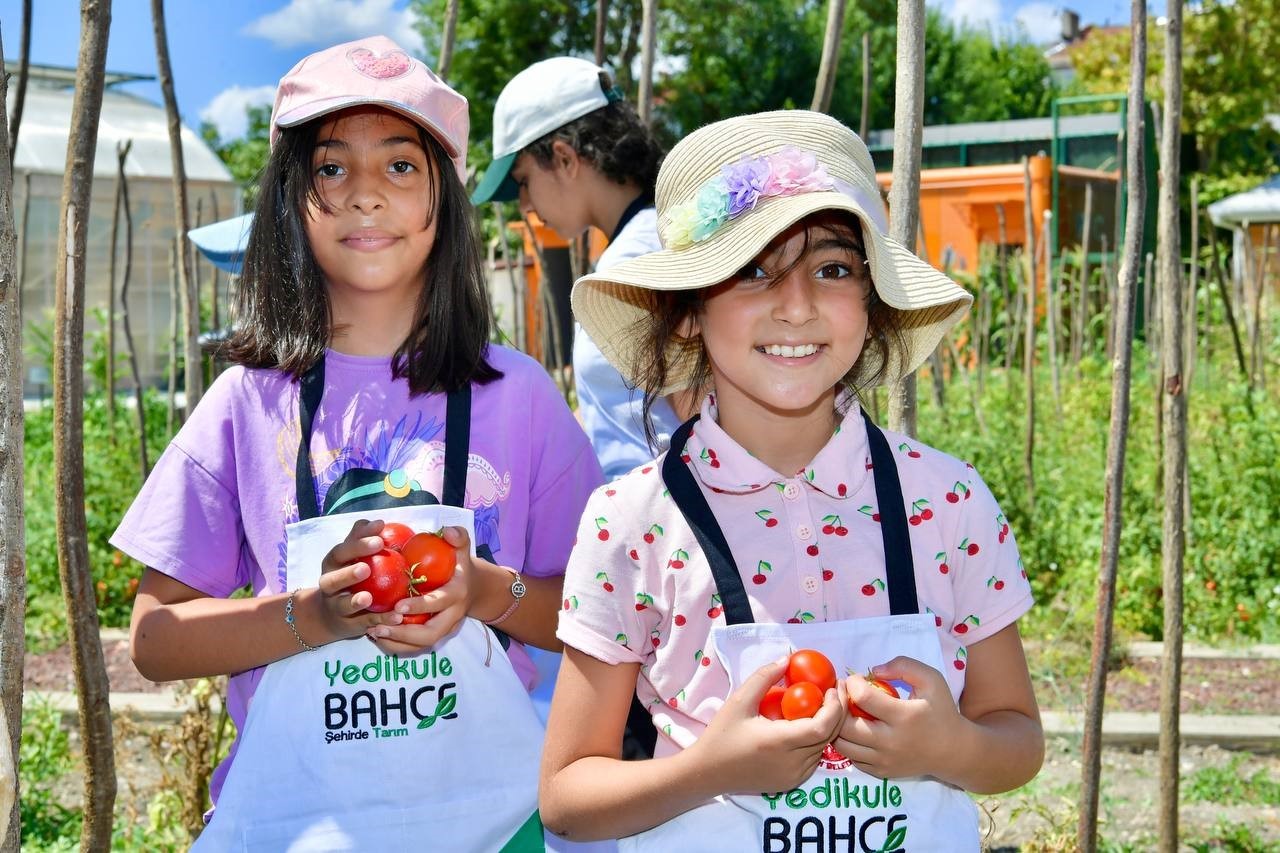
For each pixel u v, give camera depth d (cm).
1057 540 694
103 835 254
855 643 169
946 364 1152
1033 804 432
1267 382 1042
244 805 196
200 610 199
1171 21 345
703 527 179
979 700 185
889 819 170
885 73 2839
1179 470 341
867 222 173
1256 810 440
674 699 180
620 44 2606
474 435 216
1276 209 1494
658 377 210
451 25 364
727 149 187
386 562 186
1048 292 1025
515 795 202
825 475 183
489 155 2659
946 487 185
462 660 200
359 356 218
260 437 212
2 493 157
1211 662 589
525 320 884
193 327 422
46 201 1608
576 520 228
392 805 196
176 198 415
